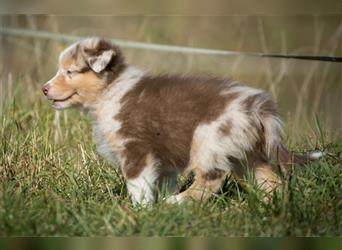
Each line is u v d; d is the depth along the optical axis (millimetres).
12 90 16703
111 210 9734
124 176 11172
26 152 12391
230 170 10766
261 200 10141
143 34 21203
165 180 11281
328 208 9938
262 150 10648
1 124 13508
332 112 17781
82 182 11531
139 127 10922
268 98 10711
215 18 22938
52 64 19203
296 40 22734
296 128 14531
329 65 19344
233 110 10453
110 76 11359
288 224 9438
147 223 9297
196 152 10695
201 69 19906
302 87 18125
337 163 11406
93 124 11648
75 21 23203
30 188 11109
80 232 9195
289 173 10609
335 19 22078
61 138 14062
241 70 20266
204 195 10602
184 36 22328
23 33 19984
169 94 10891
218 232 9320
